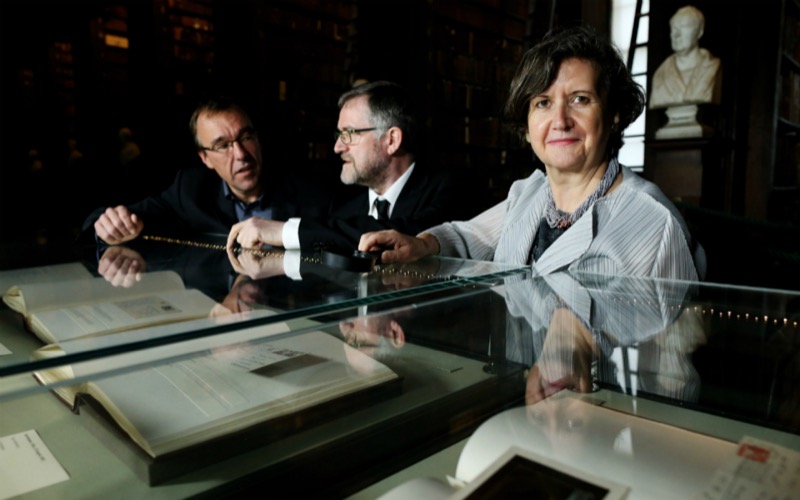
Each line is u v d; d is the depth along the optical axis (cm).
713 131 542
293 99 628
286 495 47
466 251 161
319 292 78
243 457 48
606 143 140
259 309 69
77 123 742
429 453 49
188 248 144
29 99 798
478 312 76
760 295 78
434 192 236
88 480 45
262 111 600
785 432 45
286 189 264
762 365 56
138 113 624
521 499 35
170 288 82
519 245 150
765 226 369
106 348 55
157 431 47
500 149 750
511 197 167
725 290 82
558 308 76
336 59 664
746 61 579
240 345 66
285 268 101
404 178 240
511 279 91
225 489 45
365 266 101
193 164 634
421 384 59
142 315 67
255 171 248
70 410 55
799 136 678
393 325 73
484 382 58
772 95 574
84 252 134
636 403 52
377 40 678
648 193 133
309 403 53
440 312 76
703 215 379
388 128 230
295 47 626
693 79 528
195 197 249
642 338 65
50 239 168
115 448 48
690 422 47
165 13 598
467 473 43
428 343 68
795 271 359
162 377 56
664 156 568
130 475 46
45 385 54
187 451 46
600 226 132
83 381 55
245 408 51
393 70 678
